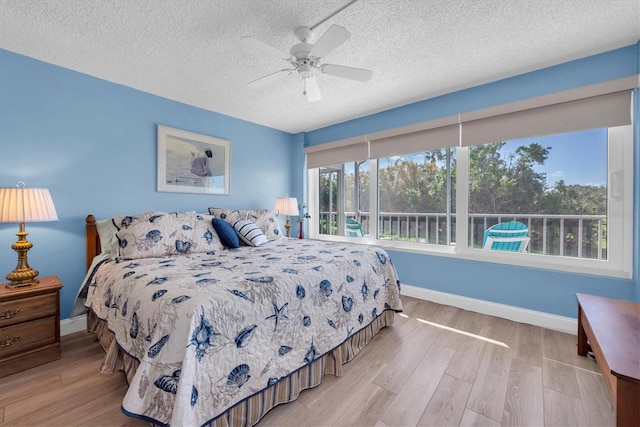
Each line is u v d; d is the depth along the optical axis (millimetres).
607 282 2100
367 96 2889
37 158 2145
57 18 1671
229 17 1680
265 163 3908
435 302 2963
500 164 2662
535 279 2396
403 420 1329
